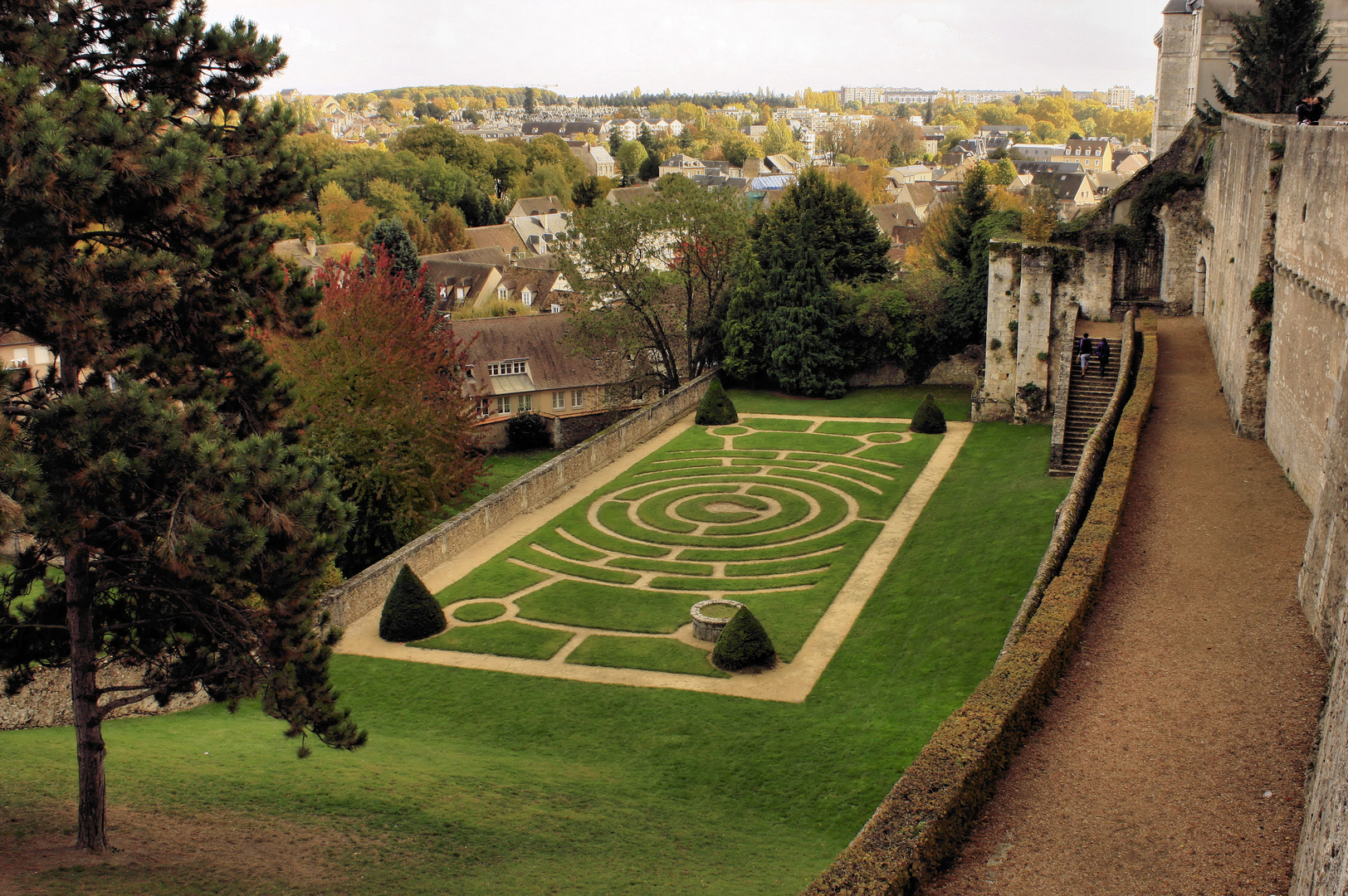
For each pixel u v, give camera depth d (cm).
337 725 2386
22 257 1973
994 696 1991
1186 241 6269
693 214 7406
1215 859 1614
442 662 3831
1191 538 2955
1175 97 7562
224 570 2066
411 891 2103
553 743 3209
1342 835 1283
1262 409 3803
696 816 2647
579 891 2133
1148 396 4306
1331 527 2241
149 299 2191
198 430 2234
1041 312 6134
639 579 4531
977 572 4097
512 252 15575
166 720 3394
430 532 4769
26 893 1925
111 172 2023
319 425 5109
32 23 2192
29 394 2292
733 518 5194
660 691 3525
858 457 6038
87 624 2256
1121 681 2194
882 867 1531
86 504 1988
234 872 2138
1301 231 3228
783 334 7425
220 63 2534
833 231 8388
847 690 3434
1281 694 2084
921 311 7344
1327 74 5769
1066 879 1598
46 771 2722
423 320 6053
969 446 6038
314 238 13262
